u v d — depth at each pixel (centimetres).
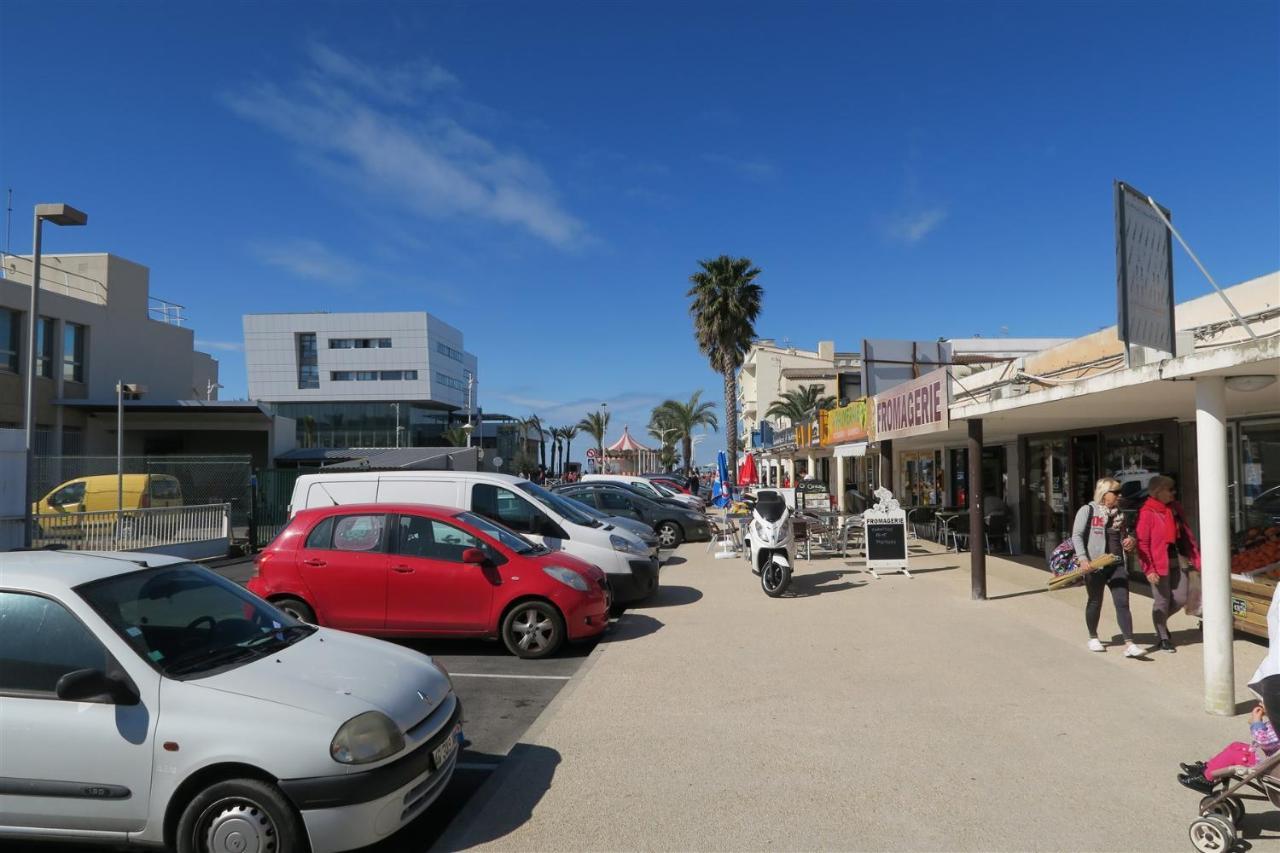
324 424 7831
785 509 1167
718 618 963
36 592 394
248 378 8062
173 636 412
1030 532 1516
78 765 365
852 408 1830
